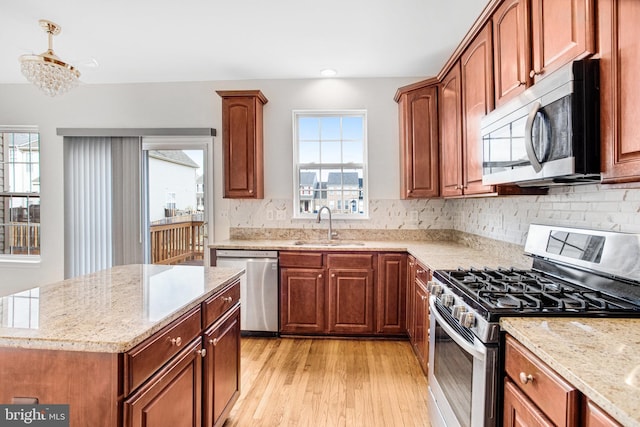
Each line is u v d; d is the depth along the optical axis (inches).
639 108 37.1
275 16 97.1
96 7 93.0
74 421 40.0
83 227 148.9
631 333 40.4
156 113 148.6
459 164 97.7
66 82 92.2
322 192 149.9
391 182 142.9
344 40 111.3
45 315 47.6
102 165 148.6
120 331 42.0
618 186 42.2
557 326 42.7
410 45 114.8
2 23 101.6
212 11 94.7
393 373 98.6
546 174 50.3
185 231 148.9
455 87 101.3
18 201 157.6
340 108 143.9
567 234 64.2
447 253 104.7
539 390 37.0
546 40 56.2
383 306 120.4
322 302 122.4
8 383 40.9
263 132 145.4
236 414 79.5
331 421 77.2
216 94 146.6
